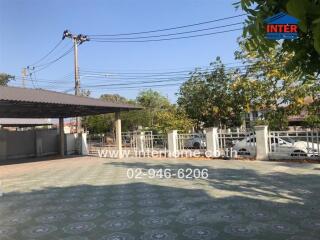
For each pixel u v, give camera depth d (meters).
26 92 16.09
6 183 11.01
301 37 2.40
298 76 2.80
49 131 23.50
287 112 17.80
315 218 5.79
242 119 21.66
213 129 15.59
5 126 28.84
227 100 21.34
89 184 10.10
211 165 12.92
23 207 7.49
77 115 21.70
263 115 19.00
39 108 17.41
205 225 5.65
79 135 22.81
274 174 10.17
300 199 7.07
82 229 5.77
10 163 18.41
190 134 16.97
